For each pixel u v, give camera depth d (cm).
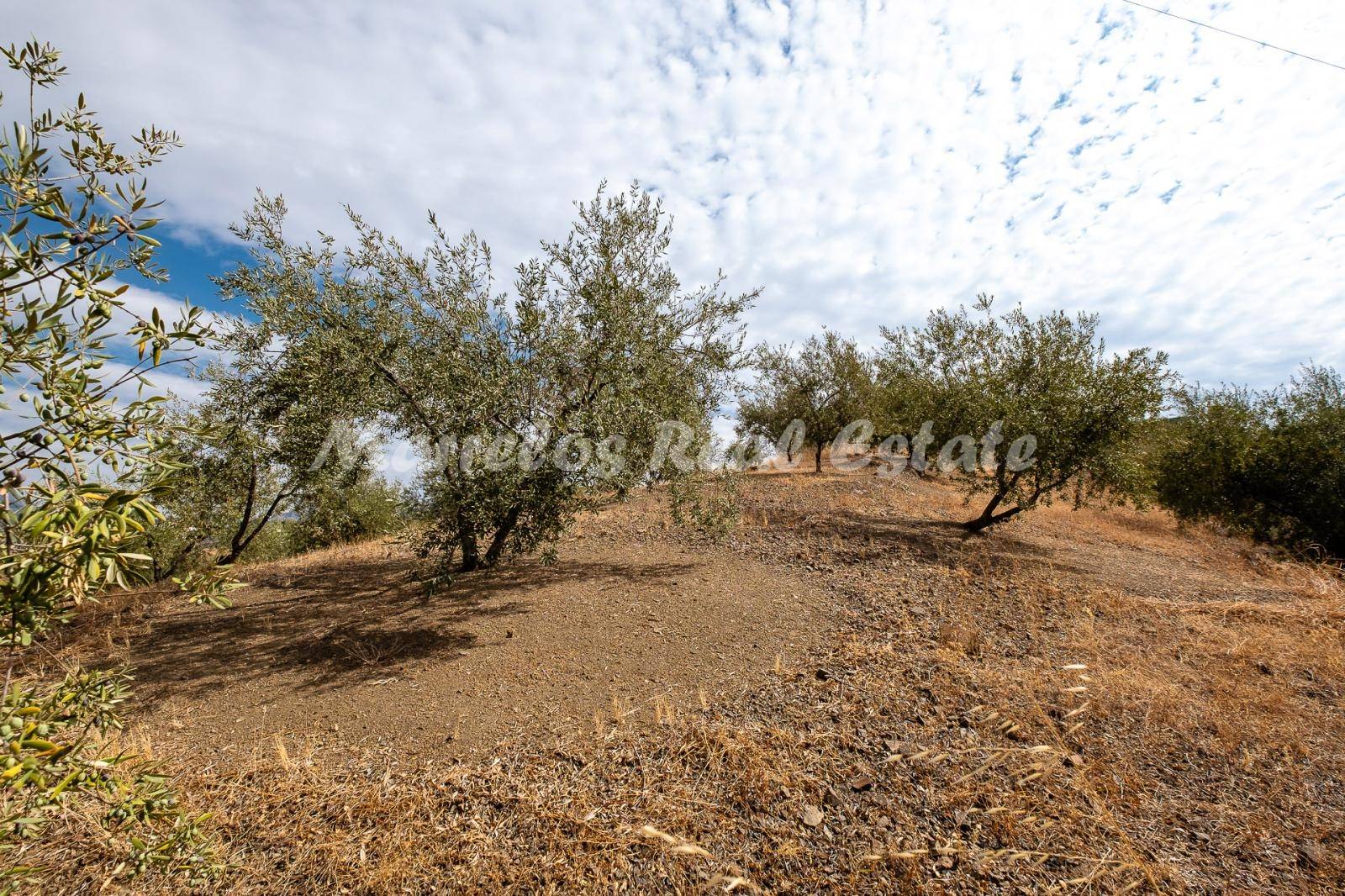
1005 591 579
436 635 465
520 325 496
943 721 334
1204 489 1025
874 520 918
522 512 513
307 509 738
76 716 141
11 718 120
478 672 403
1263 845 244
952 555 720
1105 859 234
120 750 296
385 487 1000
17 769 117
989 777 286
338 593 591
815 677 392
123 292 134
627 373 503
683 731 326
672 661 425
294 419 512
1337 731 328
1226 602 566
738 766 293
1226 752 307
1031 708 344
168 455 139
